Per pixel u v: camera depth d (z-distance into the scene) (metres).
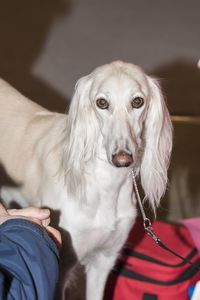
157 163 2.26
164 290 2.50
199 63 2.31
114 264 2.50
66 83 5.33
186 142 4.34
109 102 2.00
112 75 2.03
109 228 2.27
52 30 6.09
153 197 2.35
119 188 2.23
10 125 2.53
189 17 6.44
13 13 6.34
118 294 2.61
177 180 3.87
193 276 2.51
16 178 2.45
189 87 5.29
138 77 2.06
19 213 1.64
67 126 2.19
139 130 2.06
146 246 2.62
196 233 2.58
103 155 2.14
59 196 2.23
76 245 2.28
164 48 5.95
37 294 1.40
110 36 6.09
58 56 5.71
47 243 1.49
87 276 2.55
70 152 2.16
